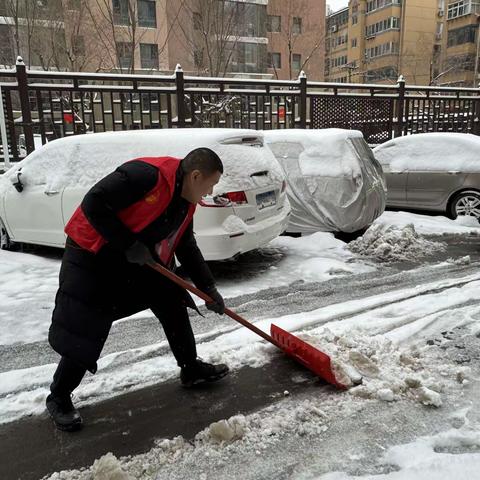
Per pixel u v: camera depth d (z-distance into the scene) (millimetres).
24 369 3279
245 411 2740
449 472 2158
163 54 22062
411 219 8102
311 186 6492
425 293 4629
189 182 2326
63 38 17281
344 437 2455
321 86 12438
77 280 2361
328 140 6492
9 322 4078
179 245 2730
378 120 13609
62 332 2365
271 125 12156
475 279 5047
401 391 2824
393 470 2211
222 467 2273
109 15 16656
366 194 6383
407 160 8438
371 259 5945
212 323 4012
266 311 4266
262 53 25547
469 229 7383
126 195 2191
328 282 5074
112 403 2855
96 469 2186
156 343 3643
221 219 4559
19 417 2732
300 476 2193
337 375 2961
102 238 2289
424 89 13992
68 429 2578
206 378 3002
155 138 4879
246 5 23828
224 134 4789
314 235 6637
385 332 3719
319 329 3754
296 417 2635
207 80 11078
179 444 2428
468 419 2564
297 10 26797
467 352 3336
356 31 50000
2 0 17438
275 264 5719
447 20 45625
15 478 2254
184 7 19094
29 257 5945
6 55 18078
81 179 5219
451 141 8156
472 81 44344
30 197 5715
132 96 10461
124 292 2475
